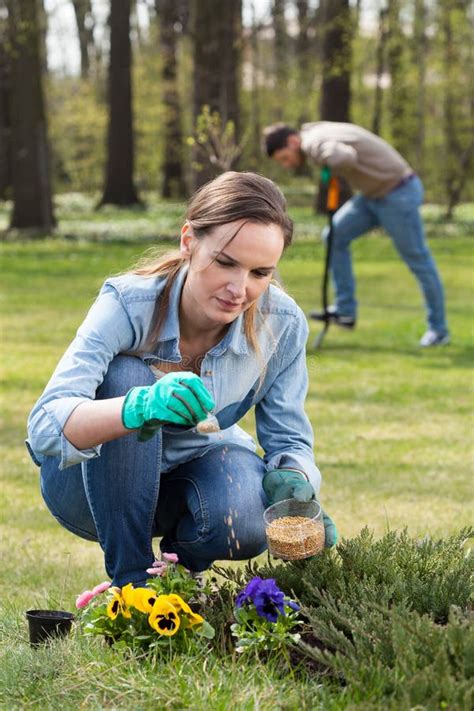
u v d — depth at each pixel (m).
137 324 3.53
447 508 5.77
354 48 31.53
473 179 36.62
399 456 7.05
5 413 8.43
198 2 22.08
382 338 12.34
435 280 11.63
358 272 19.97
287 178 43.97
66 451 3.21
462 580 3.45
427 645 2.97
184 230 3.42
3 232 26.41
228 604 3.53
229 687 2.99
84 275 18.98
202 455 3.77
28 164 26.45
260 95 41.84
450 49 35.34
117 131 35.34
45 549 5.12
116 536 3.55
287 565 3.74
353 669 2.97
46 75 43.44
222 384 3.66
